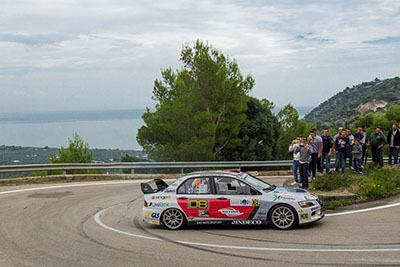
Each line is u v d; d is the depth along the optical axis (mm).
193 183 10078
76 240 9000
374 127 54000
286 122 35688
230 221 9688
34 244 8719
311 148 13898
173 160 26000
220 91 27594
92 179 20641
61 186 18125
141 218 11523
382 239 8094
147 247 8266
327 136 15945
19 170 19391
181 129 27656
